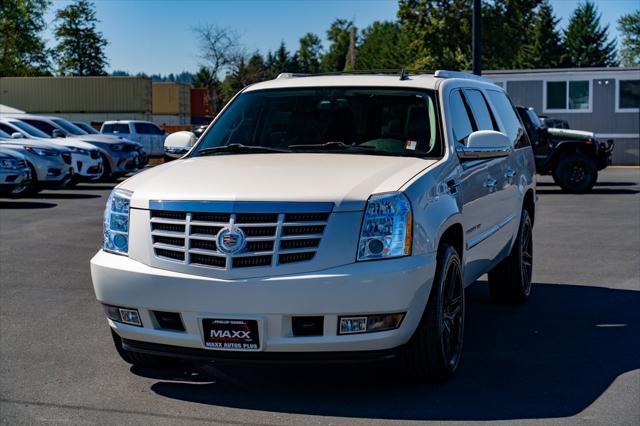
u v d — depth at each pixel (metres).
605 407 4.80
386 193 4.78
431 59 48.16
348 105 6.06
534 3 48.12
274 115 6.21
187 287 4.70
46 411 4.79
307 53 129.12
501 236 6.93
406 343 4.89
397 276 4.64
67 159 21.27
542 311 7.45
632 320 7.06
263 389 5.18
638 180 25.19
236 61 74.19
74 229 13.36
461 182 5.69
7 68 74.69
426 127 5.83
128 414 4.73
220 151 6.02
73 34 81.81
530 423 4.54
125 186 5.23
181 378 5.43
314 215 4.65
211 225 4.72
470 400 4.93
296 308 4.58
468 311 7.47
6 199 19.00
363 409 4.78
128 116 52.16
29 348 6.20
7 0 74.19
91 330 6.77
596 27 99.12
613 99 31.58
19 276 9.21
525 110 20.66
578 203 18.14
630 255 10.77
